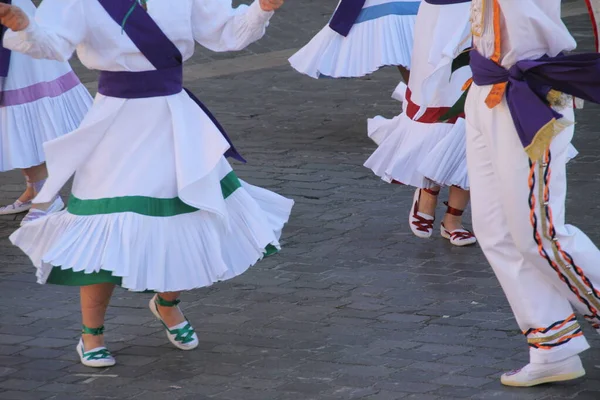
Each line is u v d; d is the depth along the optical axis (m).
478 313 10.77
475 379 9.20
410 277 11.88
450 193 12.92
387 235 13.32
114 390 9.20
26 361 9.88
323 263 12.39
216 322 10.72
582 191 14.61
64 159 9.15
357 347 9.98
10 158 13.85
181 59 9.35
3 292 11.73
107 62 9.11
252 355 9.88
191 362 9.77
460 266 12.21
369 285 11.67
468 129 8.98
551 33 8.34
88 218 9.05
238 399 8.94
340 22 16.17
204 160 9.22
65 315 11.06
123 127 9.20
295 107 20.06
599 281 8.73
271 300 11.29
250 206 9.60
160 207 9.13
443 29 12.43
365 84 21.73
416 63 12.91
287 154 17.03
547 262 8.62
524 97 8.37
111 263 8.83
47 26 8.78
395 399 8.84
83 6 8.96
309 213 14.21
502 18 8.43
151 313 11.04
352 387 9.09
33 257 9.42
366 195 14.95
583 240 8.73
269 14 9.20
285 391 9.05
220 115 19.55
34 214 14.15
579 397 8.80
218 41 9.45
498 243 8.88
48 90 13.95
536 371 8.89
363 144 17.56
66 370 9.66
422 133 12.81
